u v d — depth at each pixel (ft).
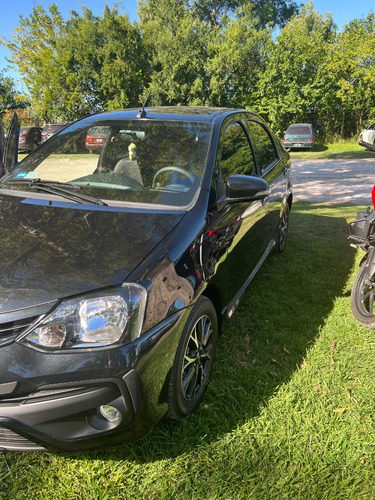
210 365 8.65
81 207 8.07
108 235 7.16
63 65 94.12
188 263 7.30
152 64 93.76
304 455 7.17
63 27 98.43
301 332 11.13
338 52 86.63
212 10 143.74
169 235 7.34
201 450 7.24
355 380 9.14
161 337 6.42
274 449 7.30
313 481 6.75
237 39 90.84
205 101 91.15
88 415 6.14
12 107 128.06
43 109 99.25
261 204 11.82
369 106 89.56
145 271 6.42
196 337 7.86
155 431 7.53
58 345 5.78
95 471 6.80
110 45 90.48
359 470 6.95
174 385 7.00
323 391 8.74
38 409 5.74
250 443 7.37
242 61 91.15
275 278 14.29
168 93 90.53
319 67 87.40
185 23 91.71
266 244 13.29
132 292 6.11
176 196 8.48
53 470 6.81
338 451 7.23
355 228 11.67
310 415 8.05
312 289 13.65
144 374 6.16
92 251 6.72
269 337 10.71
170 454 7.14
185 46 89.97
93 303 5.90
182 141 9.60
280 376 9.23
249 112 13.44
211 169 9.05
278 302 12.66
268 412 8.12
